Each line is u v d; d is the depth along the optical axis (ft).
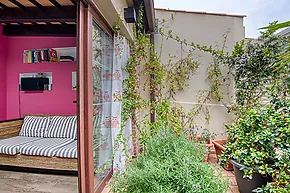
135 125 12.92
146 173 5.68
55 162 11.26
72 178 10.77
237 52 14.14
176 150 6.58
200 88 15.40
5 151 11.57
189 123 15.14
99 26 8.75
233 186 9.66
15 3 9.07
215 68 15.25
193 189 5.30
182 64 15.42
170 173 5.60
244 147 8.49
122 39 10.45
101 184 8.88
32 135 13.76
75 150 11.14
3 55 15.25
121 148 10.11
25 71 15.25
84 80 7.15
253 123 8.75
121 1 9.61
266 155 7.81
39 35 14.37
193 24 15.52
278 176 7.33
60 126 13.60
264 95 12.66
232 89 15.29
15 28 14.61
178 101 15.34
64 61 14.65
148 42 13.57
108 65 10.23
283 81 10.52
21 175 11.14
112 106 10.31
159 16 15.46
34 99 15.19
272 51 12.43
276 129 7.97
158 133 8.39
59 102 14.83
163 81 15.38
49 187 9.70
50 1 8.87
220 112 15.31
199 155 7.09
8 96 15.49
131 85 12.08
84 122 7.16
